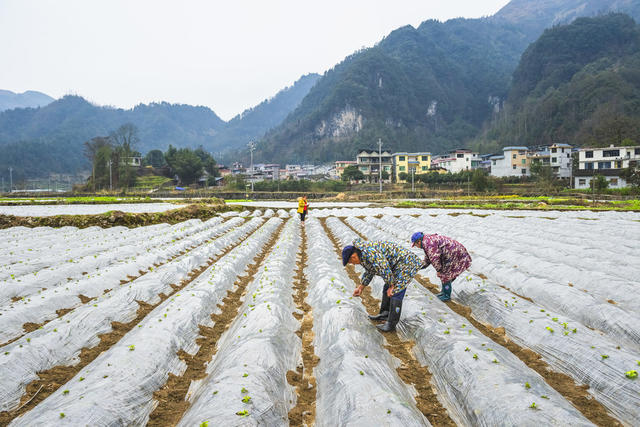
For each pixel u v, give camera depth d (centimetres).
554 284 859
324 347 643
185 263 1162
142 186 8625
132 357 561
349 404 448
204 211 2652
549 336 630
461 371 525
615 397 490
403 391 503
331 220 2398
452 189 6712
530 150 8644
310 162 16938
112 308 783
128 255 1312
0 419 472
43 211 2694
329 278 929
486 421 442
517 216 2539
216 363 594
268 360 551
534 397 445
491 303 779
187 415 447
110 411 455
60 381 564
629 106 8988
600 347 570
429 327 656
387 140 17062
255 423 419
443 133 19988
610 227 1883
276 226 2233
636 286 851
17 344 604
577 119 10038
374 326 712
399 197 5303
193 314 745
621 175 5550
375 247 663
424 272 1091
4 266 1098
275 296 815
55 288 895
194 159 9262
